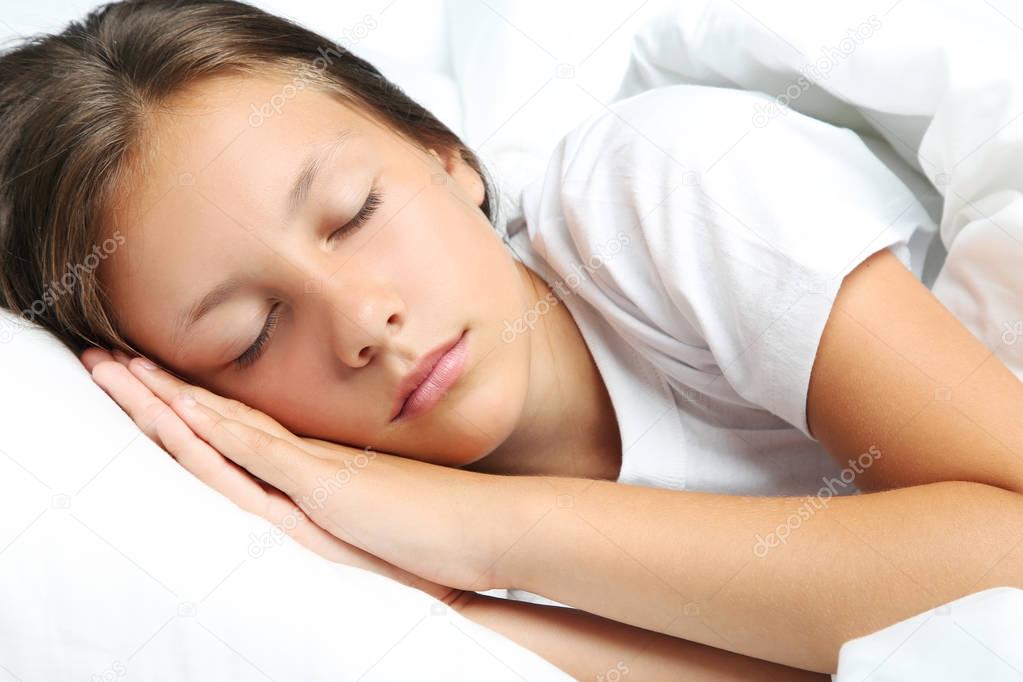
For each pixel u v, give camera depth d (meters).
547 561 0.77
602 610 0.77
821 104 1.06
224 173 0.78
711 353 0.89
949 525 0.68
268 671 0.63
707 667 0.77
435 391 0.80
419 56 1.53
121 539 0.67
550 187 0.99
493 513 0.78
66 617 0.65
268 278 0.77
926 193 1.02
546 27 1.39
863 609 0.68
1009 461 0.71
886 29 0.96
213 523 0.70
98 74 0.85
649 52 1.19
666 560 0.74
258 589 0.66
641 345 0.92
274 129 0.80
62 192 0.83
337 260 0.77
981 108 0.88
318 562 0.70
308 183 0.77
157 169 0.79
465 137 1.33
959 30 0.94
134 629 0.65
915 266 0.95
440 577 0.79
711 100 0.91
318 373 0.81
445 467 0.84
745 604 0.72
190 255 0.78
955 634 0.59
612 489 0.79
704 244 0.83
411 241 0.80
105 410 0.77
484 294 0.83
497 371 0.83
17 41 1.11
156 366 0.86
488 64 1.38
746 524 0.73
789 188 0.82
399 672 0.64
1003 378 0.74
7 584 0.65
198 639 0.64
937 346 0.75
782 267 0.79
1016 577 0.66
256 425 0.83
